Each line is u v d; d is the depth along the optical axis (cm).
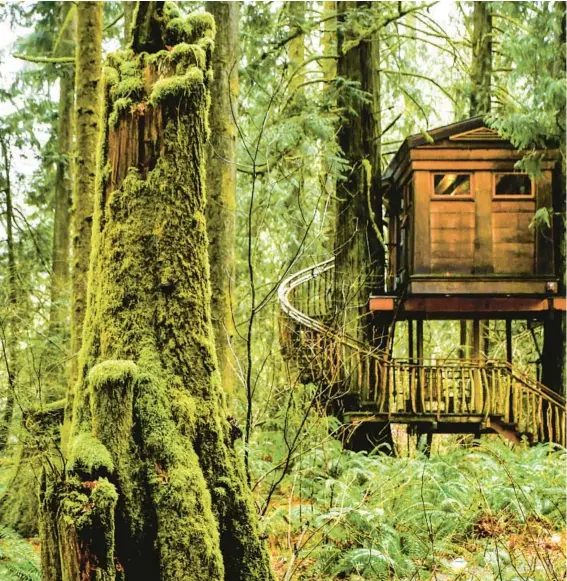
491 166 1631
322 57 1642
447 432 1441
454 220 1625
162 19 459
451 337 2525
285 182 1509
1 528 720
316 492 912
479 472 1050
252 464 920
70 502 361
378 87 1652
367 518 754
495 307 1623
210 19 472
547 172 1627
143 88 444
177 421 407
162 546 380
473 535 789
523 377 1489
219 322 1070
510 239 1625
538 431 1477
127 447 390
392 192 1905
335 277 1556
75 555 355
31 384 756
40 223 1970
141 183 436
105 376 389
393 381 1425
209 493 402
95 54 1026
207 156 1139
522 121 1546
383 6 1786
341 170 1509
